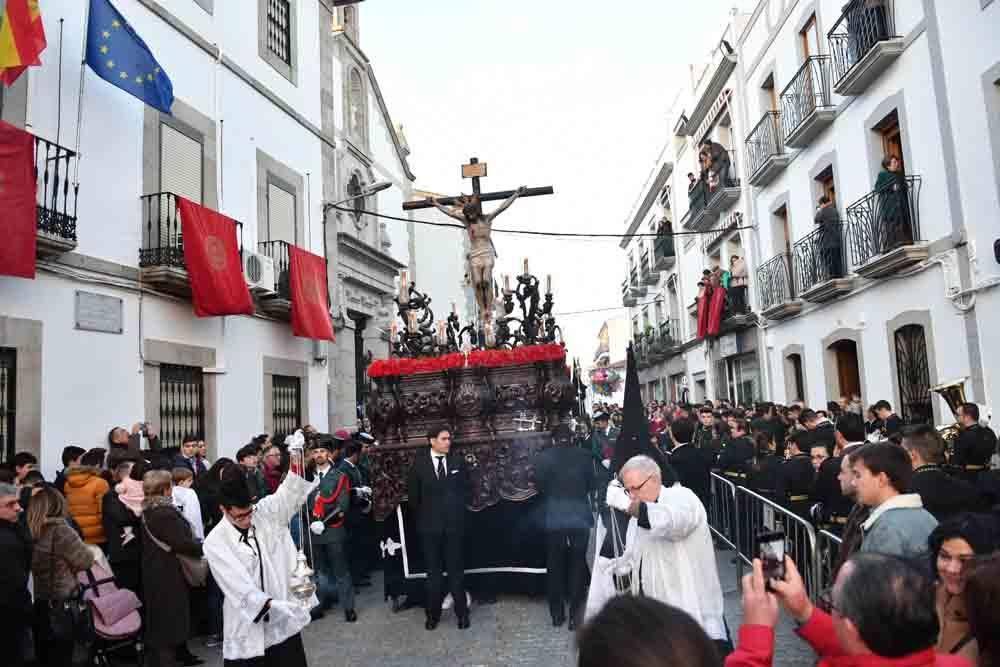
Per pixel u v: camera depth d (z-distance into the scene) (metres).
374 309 19.95
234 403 12.55
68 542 5.53
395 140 22.64
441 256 30.55
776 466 7.68
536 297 8.85
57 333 9.03
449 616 7.54
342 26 18.48
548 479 7.14
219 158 12.62
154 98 10.13
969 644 2.72
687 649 1.29
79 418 9.27
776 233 17.75
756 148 18.02
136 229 10.48
